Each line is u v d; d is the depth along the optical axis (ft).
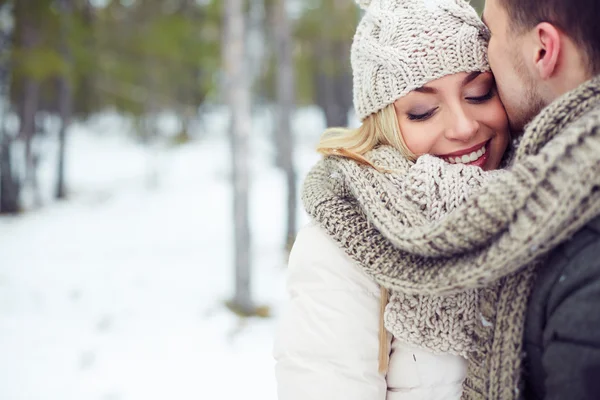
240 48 21.77
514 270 2.27
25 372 16.31
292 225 30.48
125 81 57.98
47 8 39.99
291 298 3.09
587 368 1.97
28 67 37.91
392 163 3.05
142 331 19.86
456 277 2.31
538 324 2.30
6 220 42.32
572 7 2.35
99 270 28.76
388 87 3.10
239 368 16.51
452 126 3.04
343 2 46.50
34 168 47.75
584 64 2.41
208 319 21.09
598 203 2.06
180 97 71.20
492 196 2.19
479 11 11.34
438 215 2.73
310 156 58.85
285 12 32.94
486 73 3.03
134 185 57.21
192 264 30.07
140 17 55.01
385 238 2.76
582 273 2.07
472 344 2.74
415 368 2.84
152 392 15.06
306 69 60.70
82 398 14.75
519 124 3.01
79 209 46.98
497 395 2.47
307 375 2.87
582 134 2.08
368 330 2.89
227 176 59.16
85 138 83.82
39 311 22.09
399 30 3.06
